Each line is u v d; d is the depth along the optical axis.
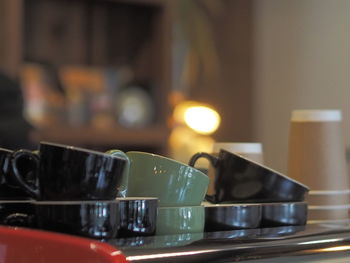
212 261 0.57
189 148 3.09
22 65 2.90
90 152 0.60
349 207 0.93
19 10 2.71
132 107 3.12
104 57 3.24
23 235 0.55
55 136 2.84
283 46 3.36
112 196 0.62
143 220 0.65
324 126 0.93
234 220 0.72
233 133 3.38
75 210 0.59
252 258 0.60
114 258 0.52
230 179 0.79
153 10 3.15
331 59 3.14
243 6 3.39
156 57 3.13
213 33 3.45
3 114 1.87
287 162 0.96
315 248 0.64
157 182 0.71
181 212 0.69
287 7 3.34
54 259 0.53
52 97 2.94
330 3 3.15
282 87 3.36
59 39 3.15
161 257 0.55
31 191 0.63
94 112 3.01
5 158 0.68
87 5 3.21
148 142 3.03
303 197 0.80
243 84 3.37
